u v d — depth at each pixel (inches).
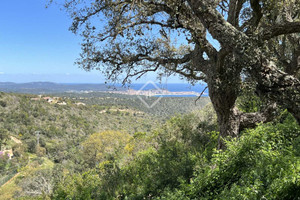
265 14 156.5
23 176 1852.9
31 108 4175.7
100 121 4109.3
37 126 3796.8
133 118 3934.5
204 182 173.2
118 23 223.3
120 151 583.5
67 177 370.6
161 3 205.5
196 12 141.3
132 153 525.0
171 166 273.0
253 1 146.4
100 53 270.8
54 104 4650.6
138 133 601.0
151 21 229.3
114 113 4328.3
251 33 148.6
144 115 4025.6
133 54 273.9
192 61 253.1
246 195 113.5
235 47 124.3
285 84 115.6
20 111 3961.6
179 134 422.6
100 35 245.9
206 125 419.2
